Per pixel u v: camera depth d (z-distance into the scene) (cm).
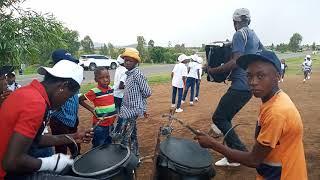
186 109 1132
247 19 525
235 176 531
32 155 276
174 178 325
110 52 5309
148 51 5056
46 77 278
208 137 291
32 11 480
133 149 571
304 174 261
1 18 461
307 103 1241
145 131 820
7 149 240
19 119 242
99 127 559
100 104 560
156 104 1240
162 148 341
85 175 274
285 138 254
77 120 530
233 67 507
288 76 2600
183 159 329
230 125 523
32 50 467
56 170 275
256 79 261
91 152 314
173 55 5006
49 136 321
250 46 512
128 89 564
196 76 1197
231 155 276
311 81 2162
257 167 269
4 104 254
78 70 279
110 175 277
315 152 652
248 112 1059
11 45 442
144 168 567
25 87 262
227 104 520
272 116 250
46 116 266
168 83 2003
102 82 562
